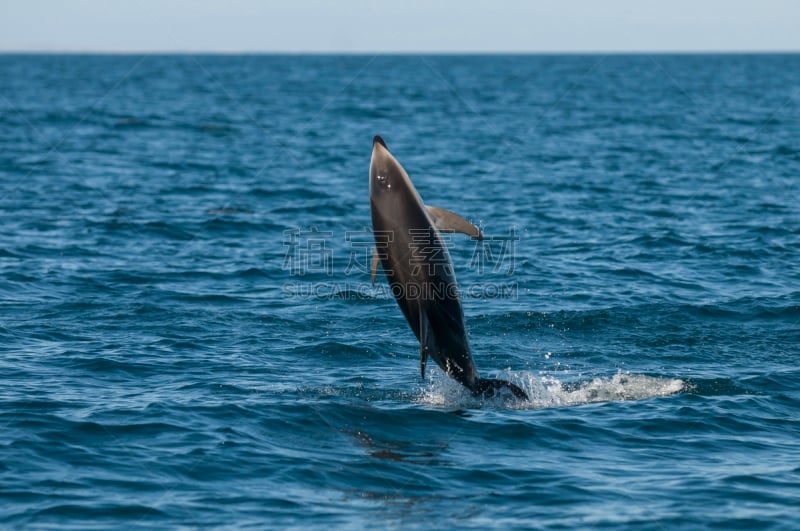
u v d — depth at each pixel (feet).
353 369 188.03
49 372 179.22
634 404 166.30
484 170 523.70
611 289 255.29
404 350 202.90
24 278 261.85
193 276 270.26
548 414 160.56
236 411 158.10
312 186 458.09
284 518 119.96
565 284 261.03
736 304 237.86
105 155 591.78
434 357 156.35
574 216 373.20
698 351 202.39
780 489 129.18
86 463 135.03
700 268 281.95
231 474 132.98
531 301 242.78
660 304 238.07
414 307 151.53
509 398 167.02
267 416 156.35
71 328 213.05
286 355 197.26
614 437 150.10
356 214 380.78
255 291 253.85
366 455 141.59
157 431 147.74
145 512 120.47
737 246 311.68
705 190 444.96
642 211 385.50
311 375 182.91
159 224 350.84
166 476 131.75
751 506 123.65
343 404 163.32
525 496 127.34
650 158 585.63
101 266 281.13
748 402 167.22
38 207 388.16
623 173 510.99
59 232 333.83
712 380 180.65
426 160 571.69
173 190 442.91
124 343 201.67
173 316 225.76
